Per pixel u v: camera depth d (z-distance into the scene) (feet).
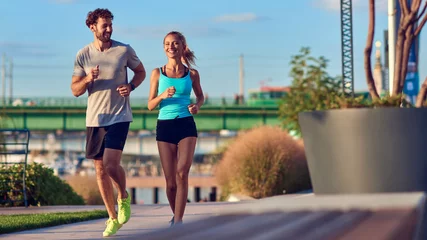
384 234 5.59
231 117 213.66
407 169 17.33
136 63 22.30
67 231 23.68
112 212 22.13
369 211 6.73
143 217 28.99
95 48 21.95
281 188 55.42
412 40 23.88
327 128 18.04
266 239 5.47
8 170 41.27
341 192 17.99
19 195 40.57
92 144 21.94
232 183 56.80
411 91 51.72
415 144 17.31
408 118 17.26
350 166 17.78
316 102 91.61
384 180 17.44
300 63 93.40
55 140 306.76
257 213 7.11
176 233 6.02
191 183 195.00
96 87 21.72
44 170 42.83
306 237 5.56
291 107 93.25
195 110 20.99
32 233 23.06
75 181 59.36
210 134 272.72
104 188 22.11
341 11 42.34
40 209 35.58
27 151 38.45
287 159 55.67
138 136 283.38
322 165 18.30
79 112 219.41
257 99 230.89
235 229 6.15
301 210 7.00
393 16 39.81
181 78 21.57
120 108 21.74
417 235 6.59
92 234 22.58
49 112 218.79
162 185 213.05
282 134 58.70
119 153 21.34
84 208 35.81
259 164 55.62
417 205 6.66
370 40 23.52
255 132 59.16
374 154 17.48
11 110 217.15
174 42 21.49
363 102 21.20
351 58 42.70
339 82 93.40
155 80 21.83
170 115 21.40
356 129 17.57
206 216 7.11
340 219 6.41
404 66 23.89
